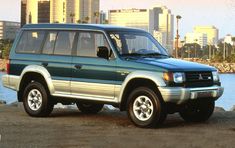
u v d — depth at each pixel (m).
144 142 8.59
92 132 9.62
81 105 12.73
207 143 8.50
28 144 8.42
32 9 179.38
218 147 8.17
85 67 10.86
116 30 10.95
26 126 10.33
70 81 11.12
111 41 10.63
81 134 9.38
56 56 11.43
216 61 146.75
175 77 9.82
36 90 11.80
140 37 11.23
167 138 8.98
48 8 176.62
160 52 11.24
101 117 11.97
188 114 11.08
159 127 10.24
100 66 10.64
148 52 11.02
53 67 11.43
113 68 10.45
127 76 10.21
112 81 10.46
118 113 12.92
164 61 10.38
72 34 11.31
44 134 9.38
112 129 9.97
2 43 165.38
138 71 10.09
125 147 8.18
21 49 12.17
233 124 10.75
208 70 10.50
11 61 12.28
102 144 8.42
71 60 11.12
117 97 10.41
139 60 10.33
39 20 178.38
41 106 11.68
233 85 66.00
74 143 8.50
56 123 10.82
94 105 12.63
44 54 11.67
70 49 11.23
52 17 176.00
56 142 8.59
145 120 10.05
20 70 12.05
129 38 10.98
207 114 10.89
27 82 12.13
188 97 9.91
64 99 11.32
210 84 10.51
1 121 11.05
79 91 11.01
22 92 12.22
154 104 9.89
